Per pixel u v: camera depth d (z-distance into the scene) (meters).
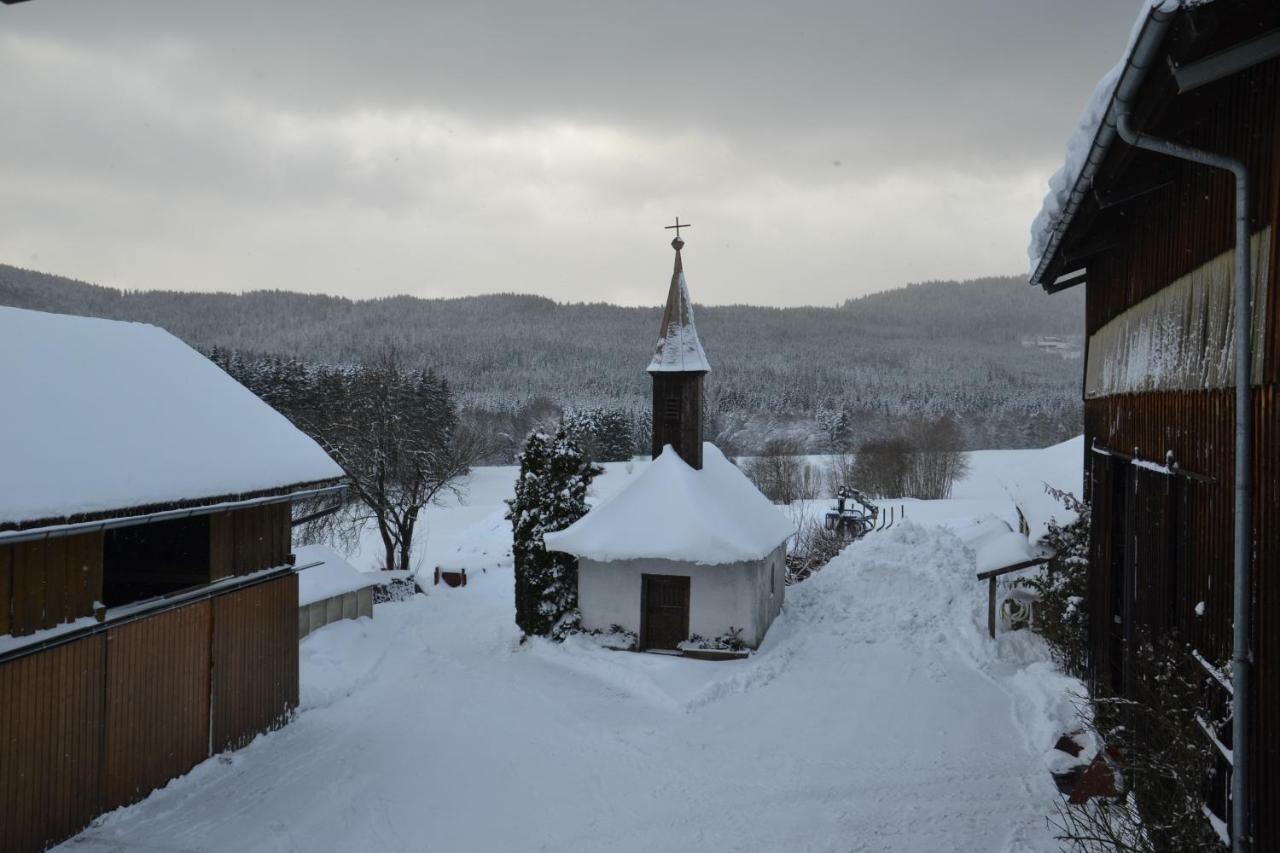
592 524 20.98
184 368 15.36
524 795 12.38
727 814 11.46
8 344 12.36
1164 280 8.42
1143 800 8.20
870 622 22.00
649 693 17.31
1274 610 5.58
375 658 21.19
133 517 10.94
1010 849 9.50
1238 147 6.16
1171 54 5.22
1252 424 5.91
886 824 10.75
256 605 14.50
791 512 45.66
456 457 41.84
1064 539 17.02
